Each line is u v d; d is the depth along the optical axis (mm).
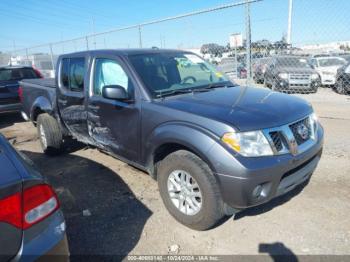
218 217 2912
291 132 2877
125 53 3906
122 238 3064
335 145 5297
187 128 2910
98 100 4047
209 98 3338
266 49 8125
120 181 4367
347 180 3994
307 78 11906
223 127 2709
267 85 12516
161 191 3342
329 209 3350
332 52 15539
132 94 3545
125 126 3662
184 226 3201
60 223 1954
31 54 19625
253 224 3162
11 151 2047
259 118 2809
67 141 5555
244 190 2621
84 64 4402
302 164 3059
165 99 3375
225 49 9297
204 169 2852
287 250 2770
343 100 10461
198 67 4301
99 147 4418
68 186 4301
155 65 3852
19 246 1749
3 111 8398
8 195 1712
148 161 3439
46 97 5438
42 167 5121
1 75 8914
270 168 2643
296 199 3580
